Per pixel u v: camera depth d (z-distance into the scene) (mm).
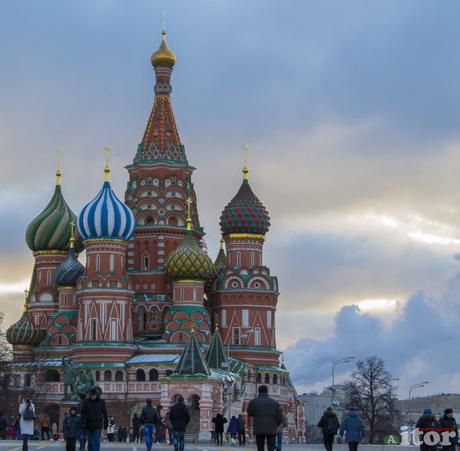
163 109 191875
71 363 173250
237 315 183750
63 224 192500
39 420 156125
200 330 175000
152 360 170250
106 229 173000
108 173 176500
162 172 188125
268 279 185500
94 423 56125
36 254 193625
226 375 158625
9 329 187125
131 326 174625
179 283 177125
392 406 183500
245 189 190000
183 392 155000
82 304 173500
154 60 192875
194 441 139875
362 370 183625
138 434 126562
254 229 187000
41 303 190375
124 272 175500
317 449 91625
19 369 178125
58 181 196875
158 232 185375
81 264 185625
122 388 170250
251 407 55719
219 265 190875
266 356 183625
